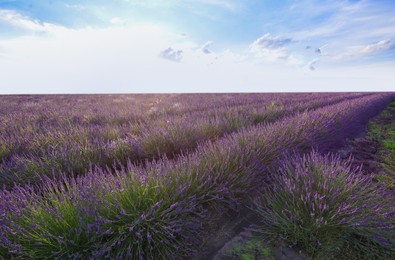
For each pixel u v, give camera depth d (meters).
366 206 2.08
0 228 1.71
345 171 2.65
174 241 2.02
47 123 7.14
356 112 8.41
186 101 14.13
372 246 1.94
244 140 3.69
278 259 1.81
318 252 1.87
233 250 1.92
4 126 6.17
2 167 3.31
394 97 26.19
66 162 3.43
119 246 1.81
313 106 10.59
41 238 1.69
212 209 2.58
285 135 4.34
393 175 3.63
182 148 4.27
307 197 2.13
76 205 1.92
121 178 2.41
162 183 2.34
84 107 11.80
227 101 13.43
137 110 9.41
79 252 1.74
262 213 2.38
